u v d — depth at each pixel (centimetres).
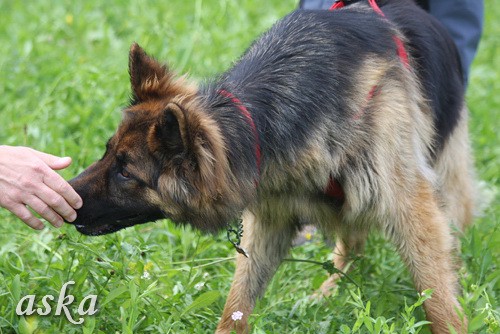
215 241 740
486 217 837
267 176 597
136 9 1369
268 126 584
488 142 1041
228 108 570
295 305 641
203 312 657
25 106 1010
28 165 555
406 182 620
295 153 586
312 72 598
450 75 730
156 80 583
